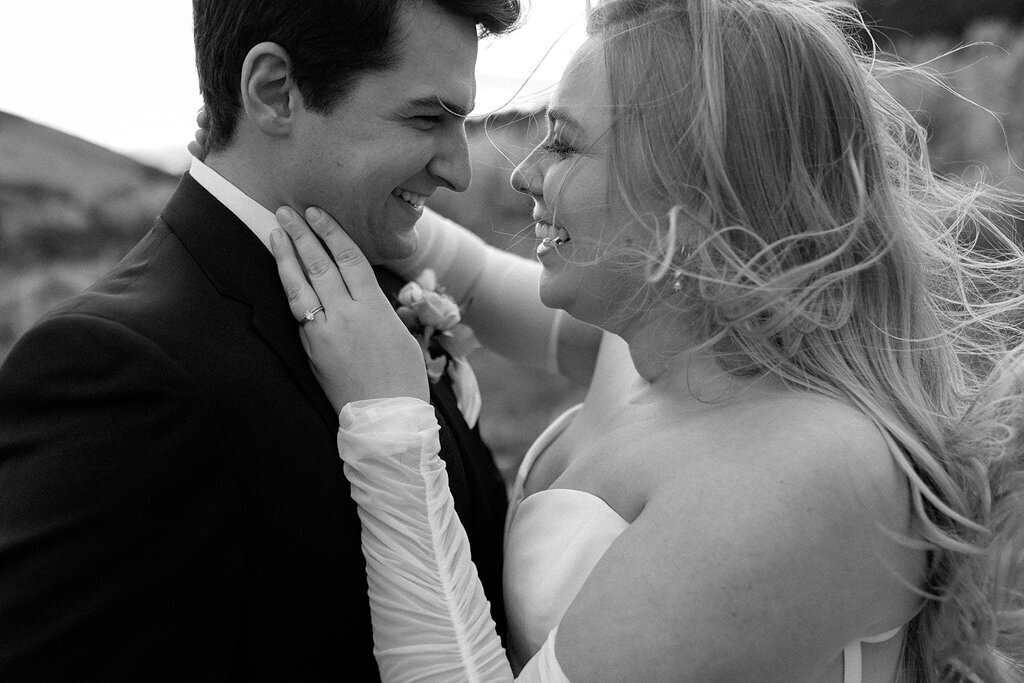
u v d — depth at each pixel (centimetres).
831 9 194
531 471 230
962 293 209
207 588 166
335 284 182
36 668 159
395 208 193
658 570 155
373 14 173
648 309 195
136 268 182
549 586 184
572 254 194
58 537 160
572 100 190
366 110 179
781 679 154
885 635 176
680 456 174
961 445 179
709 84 174
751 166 176
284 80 179
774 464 158
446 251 264
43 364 166
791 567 151
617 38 186
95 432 161
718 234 171
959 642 175
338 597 179
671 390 196
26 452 166
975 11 487
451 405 217
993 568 175
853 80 180
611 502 186
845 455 159
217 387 167
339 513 179
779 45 177
